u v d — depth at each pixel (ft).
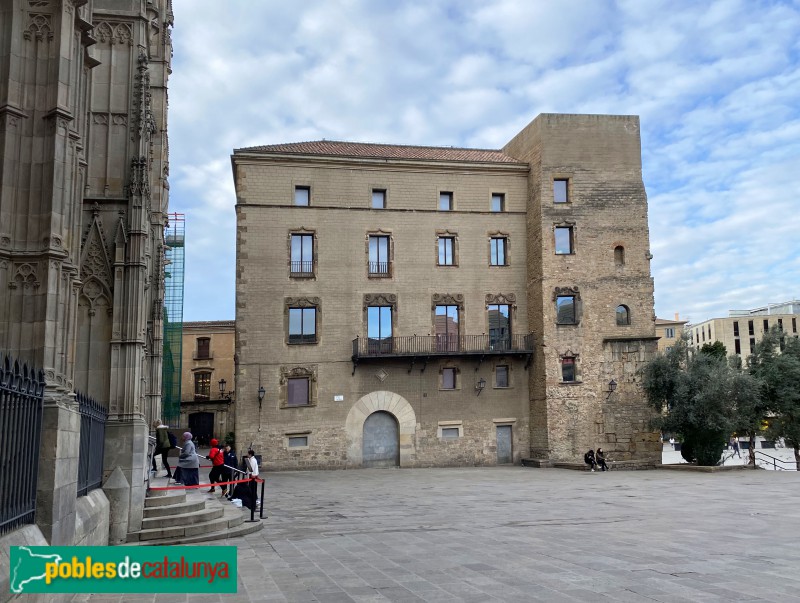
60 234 36.68
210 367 227.40
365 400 138.10
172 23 116.57
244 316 134.31
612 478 110.42
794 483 94.38
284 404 134.00
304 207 139.13
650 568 37.73
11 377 24.23
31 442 26.86
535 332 145.48
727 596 30.96
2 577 21.93
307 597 32.53
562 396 141.28
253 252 136.26
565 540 48.57
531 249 148.25
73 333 47.34
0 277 35.24
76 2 38.52
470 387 143.74
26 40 37.27
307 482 108.06
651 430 142.41
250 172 137.80
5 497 24.25
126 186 60.54
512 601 30.83
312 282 138.00
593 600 30.68
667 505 71.20
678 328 407.85
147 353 89.61
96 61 58.03
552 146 147.23
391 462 139.23
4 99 36.40
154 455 88.38
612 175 149.38
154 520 51.65
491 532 53.26
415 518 63.16
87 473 41.50
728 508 67.51
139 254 58.54
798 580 34.30
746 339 453.58
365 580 36.14
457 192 147.64
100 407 46.68
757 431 143.33
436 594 32.55
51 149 36.70
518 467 139.74
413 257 143.74
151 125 75.36
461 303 144.87
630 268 147.33
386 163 143.23
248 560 42.47
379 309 141.18
